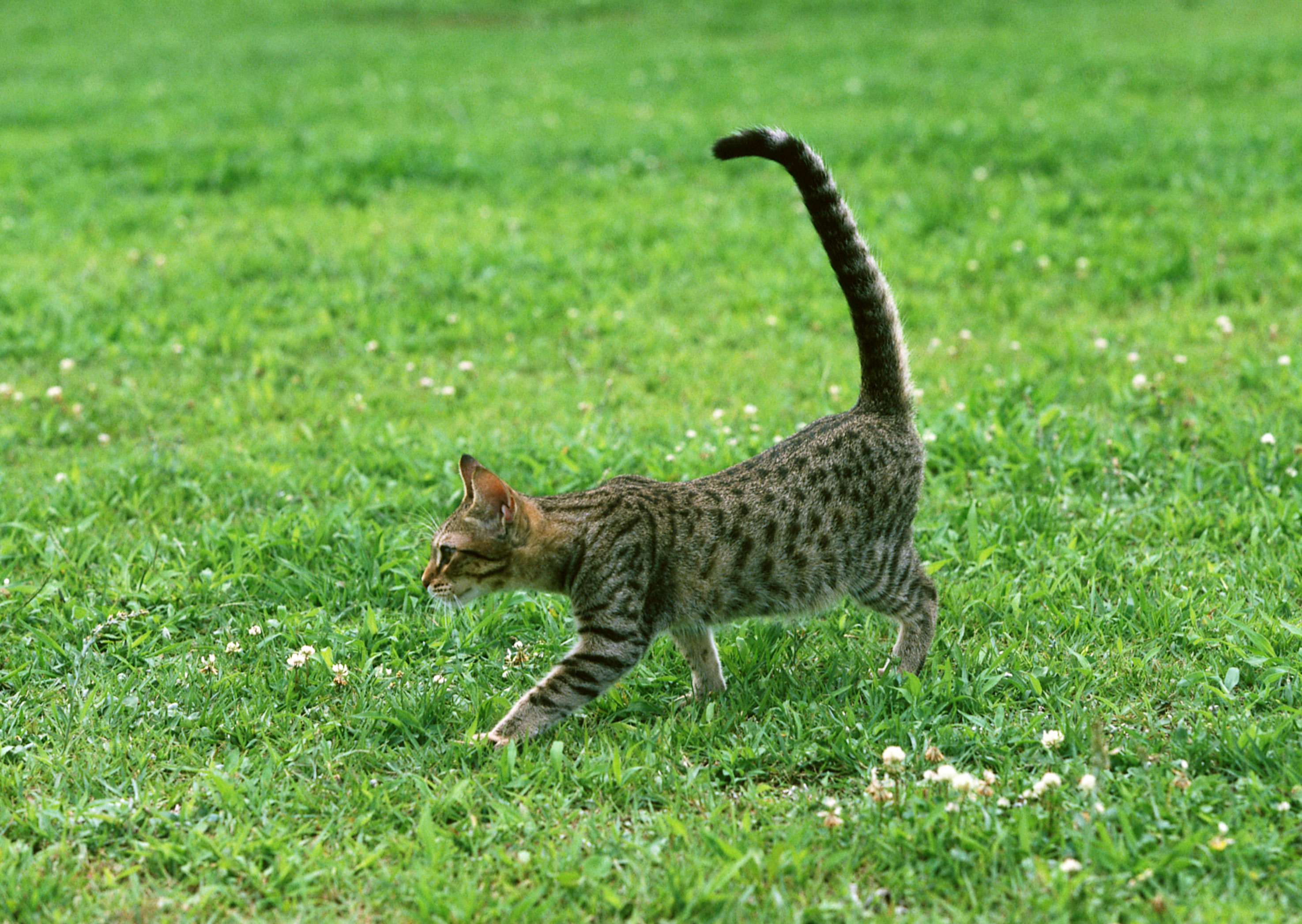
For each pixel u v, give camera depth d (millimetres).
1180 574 9648
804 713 8125
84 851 6867
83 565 10289
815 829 6945
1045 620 9133
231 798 7215
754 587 8336
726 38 39188
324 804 7289
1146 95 27797
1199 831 6531
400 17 43969
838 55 34500
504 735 7914
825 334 15773
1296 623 8859
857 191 21219
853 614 9555
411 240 19328
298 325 16328
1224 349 14227
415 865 6680
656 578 8125
